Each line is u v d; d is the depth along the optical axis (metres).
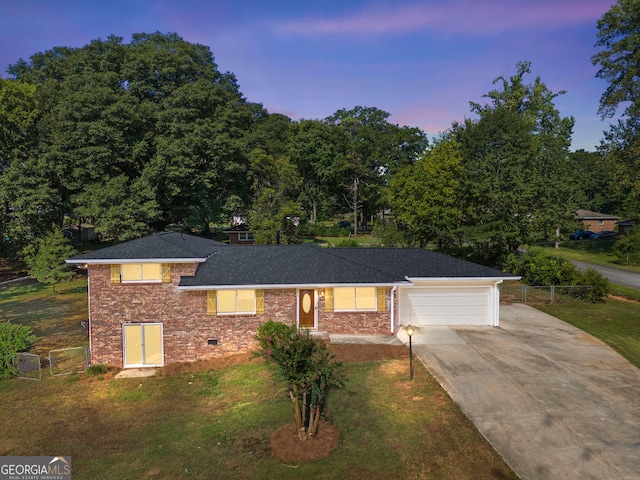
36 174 37.38
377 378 15.04
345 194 74.00
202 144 41.62
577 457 10.48
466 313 21.22
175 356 18.64
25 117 40.41
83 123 37.16
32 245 35.44
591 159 82.31
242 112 49.88
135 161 42.00
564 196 32.28
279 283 18.64
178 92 42.47
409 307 21.06
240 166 44.84
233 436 12.27
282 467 10.57
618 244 41.22
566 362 16.27
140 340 18.56
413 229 37.16
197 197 43.34
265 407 13.88
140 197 38.38
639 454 10.56
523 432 11.59
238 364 17.84
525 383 14.43
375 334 19.55
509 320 22.09
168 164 39.62
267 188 45.22
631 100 40.31
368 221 80.56
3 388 16.69
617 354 17.12
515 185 31.62
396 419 12.42
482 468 10.20
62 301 29.97
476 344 18.22
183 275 18.80
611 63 39.94
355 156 67.50
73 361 19.09
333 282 18.92
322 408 13.18
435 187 36.03
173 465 11.07
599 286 26.22
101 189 36.62
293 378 11.30
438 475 10.02
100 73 41.97
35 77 49.88
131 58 43.78
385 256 22.70
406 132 70.12
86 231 56.59
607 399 13.35
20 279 37.56
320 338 18.33
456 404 13.04
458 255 37.94
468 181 34.50
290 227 45.03
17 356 17.88
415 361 16.38
